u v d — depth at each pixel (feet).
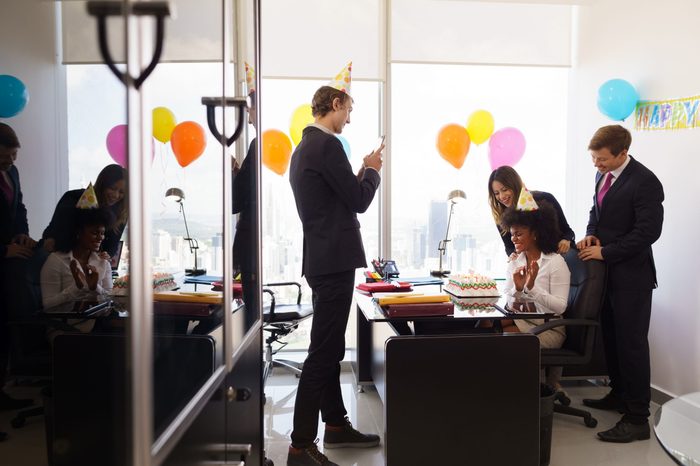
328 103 7.97
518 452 6.89
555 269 9.02
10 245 1.86
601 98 11.33
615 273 9.34
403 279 11.16
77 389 1.98
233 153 4.10
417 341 6.79
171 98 2.67
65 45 2.00
